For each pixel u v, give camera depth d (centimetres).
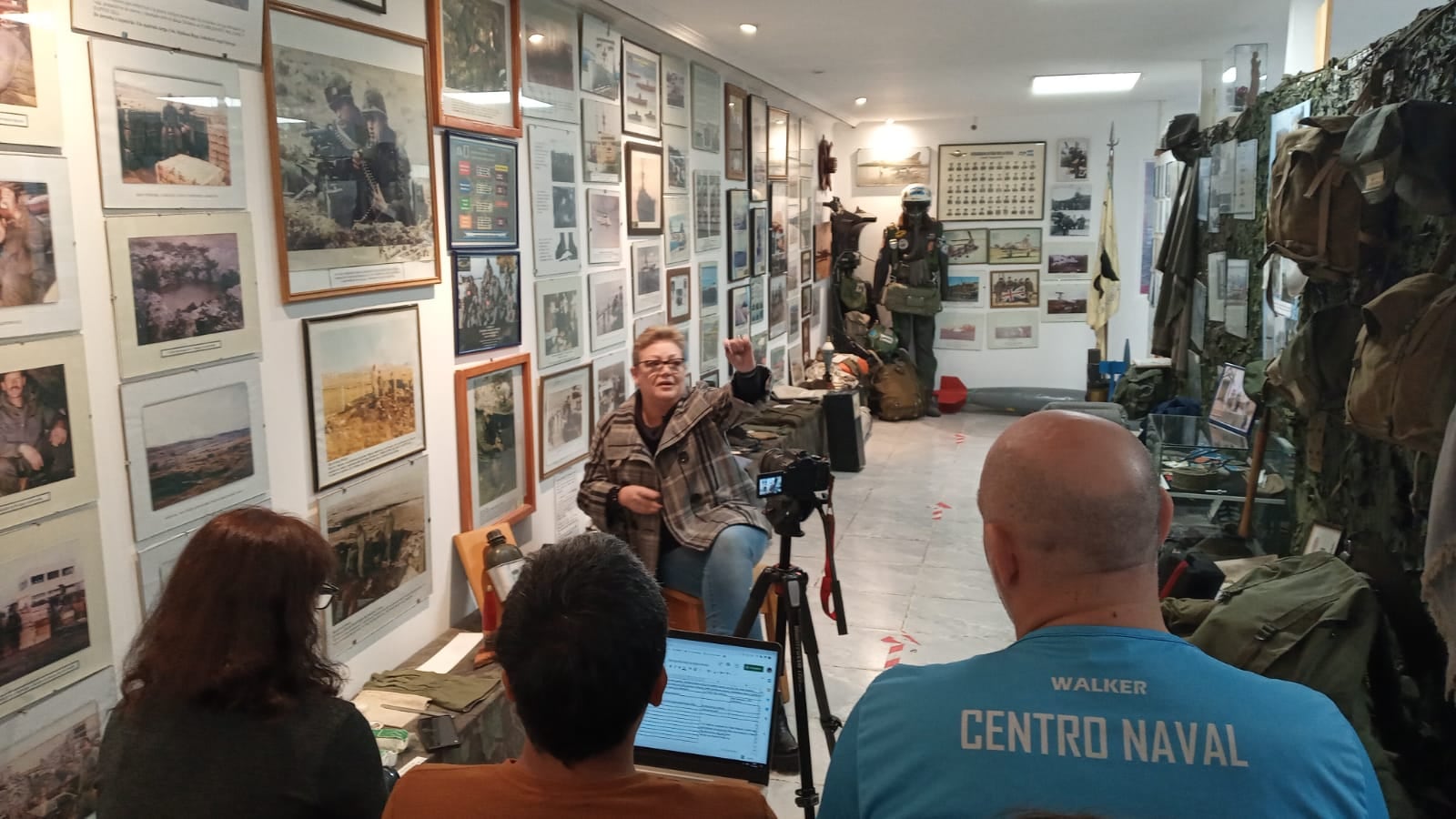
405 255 299
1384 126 223
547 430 396
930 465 709
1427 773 239
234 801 132
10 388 184
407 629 313
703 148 570
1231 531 403
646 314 495
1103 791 90
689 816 105
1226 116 539
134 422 211
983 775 94
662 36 486
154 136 212
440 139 319
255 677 135
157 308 215
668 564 304
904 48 561
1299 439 382
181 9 216
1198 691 95
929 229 897
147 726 135
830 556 262
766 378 304
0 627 184
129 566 212
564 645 102
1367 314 228
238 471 240
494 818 104
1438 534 186
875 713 104
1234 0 450
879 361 889
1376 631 243
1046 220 920
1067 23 494
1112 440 103
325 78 262
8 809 187
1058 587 102
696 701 188
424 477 317
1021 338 942
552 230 394
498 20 345
